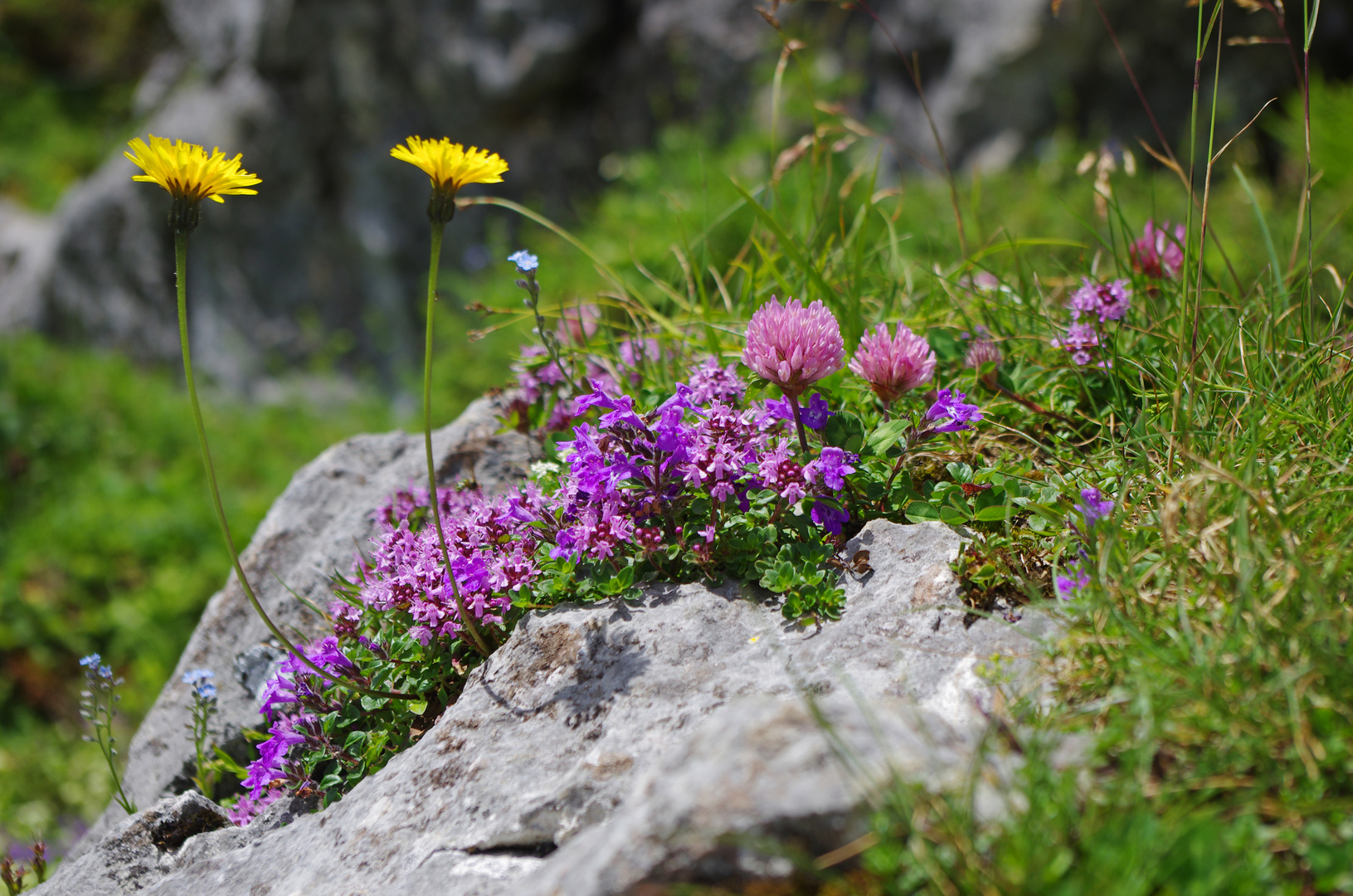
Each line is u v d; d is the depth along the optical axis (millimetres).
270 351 10016
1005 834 1183
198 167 1778
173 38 15461
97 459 8211
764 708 1395
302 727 2170
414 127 9711
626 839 1285
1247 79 7520
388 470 3117
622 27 9578
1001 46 7832
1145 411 2174
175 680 2934
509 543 2160
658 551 2047
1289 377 2264
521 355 3057
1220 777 1297
